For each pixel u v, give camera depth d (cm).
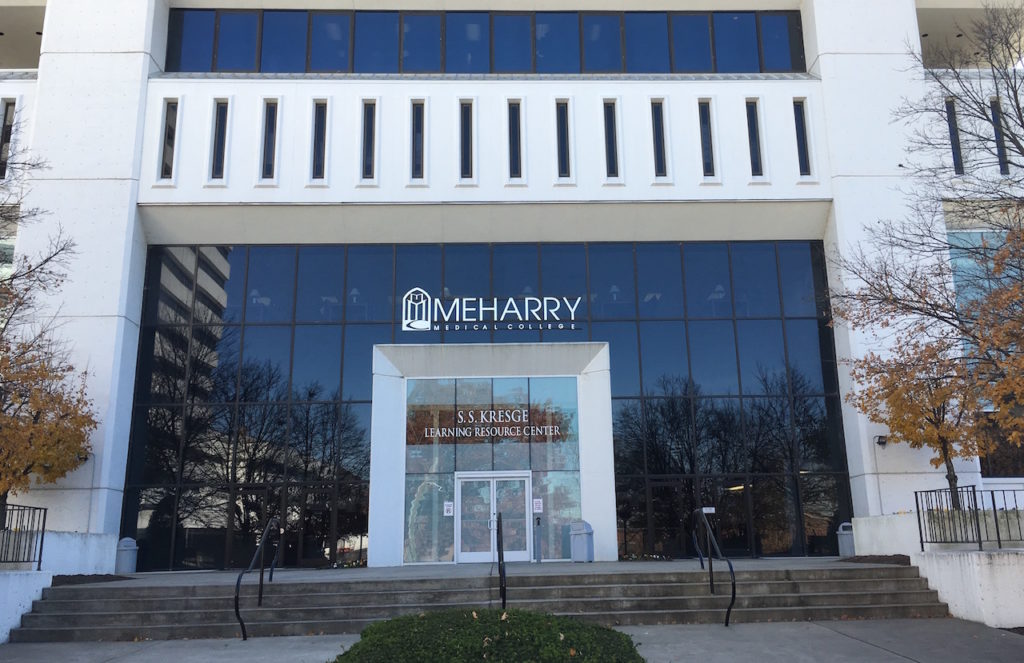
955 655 952
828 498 2097
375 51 2336
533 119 2233
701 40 2380
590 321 2202
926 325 1458
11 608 1182
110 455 1966
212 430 2108
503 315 2194
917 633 1094
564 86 2255
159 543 2027
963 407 1396
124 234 2091
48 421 1736
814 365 2184
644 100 2250
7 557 1298
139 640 1162
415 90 2241
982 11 2103
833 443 2134
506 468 1975
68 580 1470
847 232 2138
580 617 1193
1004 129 1384
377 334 2180
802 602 1245
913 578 1319
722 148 2225
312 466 2089
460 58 2341
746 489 2097
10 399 1719
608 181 2192
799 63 2373
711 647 1009
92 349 2012
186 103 2202
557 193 2183
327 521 2055
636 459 2112
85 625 1201
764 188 2198
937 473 1998
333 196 2161
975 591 1175
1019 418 1142
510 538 1933
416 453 1980
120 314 2044
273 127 2236
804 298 2227
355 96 2228
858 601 1256
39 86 2158
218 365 2152
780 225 2233
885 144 2192
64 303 2033
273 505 2062
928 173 1905
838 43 2261
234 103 2206
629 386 2162
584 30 2372
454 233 2228
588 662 596
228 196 2147
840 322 2050
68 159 2119
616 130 2253
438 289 2208
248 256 2220
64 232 2075
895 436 1850
